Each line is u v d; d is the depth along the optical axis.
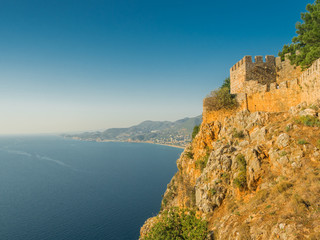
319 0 34.50
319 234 12.05
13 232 99.50
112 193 157.88
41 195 156.00
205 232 20.41
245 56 39.91
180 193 42.38
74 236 95.50
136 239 92.00
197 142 41.69
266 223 15.71
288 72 38.78
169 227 23.31
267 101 34.06
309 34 31.78
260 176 22.70
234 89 43.34
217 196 25.72
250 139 30.39
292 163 20.47
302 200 15.63
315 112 23.41
